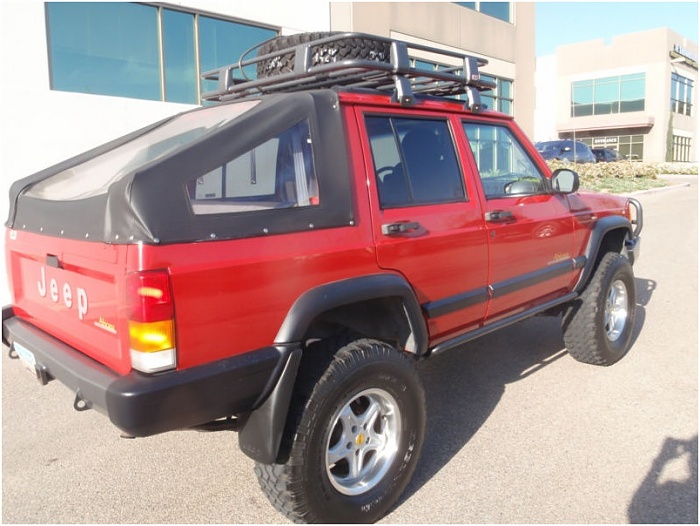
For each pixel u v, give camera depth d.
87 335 2.54
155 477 3.21
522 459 3.29
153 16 8.61
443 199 3.29
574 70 43.41
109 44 8.11
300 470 2.46
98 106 7.55
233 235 2.33
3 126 6.75
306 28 10.86
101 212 2.34
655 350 5.05
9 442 3.61
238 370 2.30
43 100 7.05
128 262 2.15
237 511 2.89
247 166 2.49
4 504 2.96
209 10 9.16
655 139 40.25
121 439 3.65
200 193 2.32
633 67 40.47
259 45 3.76
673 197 19.77
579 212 4.35
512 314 3.86
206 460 3.40
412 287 3.03
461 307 3.33
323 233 2.64
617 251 5.05
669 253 9.60
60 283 2.74
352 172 2.83
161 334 2.14
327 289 2.59
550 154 25.23
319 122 2.76
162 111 8.23
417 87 4.51
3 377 4.71
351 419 2.71
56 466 3.32
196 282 2.21
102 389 2.19
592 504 2.86
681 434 3.54
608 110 42.09
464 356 5.02
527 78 19.39
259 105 2.70
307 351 2.63
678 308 6.32
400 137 3.15
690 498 2.90
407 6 14.25
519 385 4.35
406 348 3.05
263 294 2.40
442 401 4.10
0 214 6.77
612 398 4.08
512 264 3.68
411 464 2.90
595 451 3.36
